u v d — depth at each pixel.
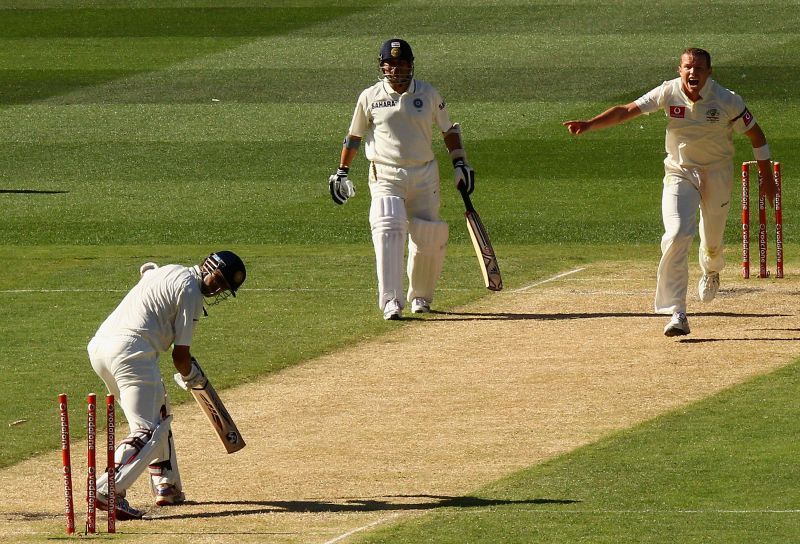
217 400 27.56
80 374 37.69
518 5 114.00
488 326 42.62
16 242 60.41
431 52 101.44
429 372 37.25
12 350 40.44
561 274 50.97
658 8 111.81
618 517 24.38
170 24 111.56
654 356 38.06
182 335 26.89
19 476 29.20
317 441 31.27
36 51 104.38
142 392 26.84
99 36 108.44
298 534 24.03
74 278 51.00
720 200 40.00
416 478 28.03
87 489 25.58
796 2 111.88
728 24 106.44
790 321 41.78
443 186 70.81
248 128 83.88
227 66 99.25
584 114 85.19
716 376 35.66
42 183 72.81
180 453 30.78
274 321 43.78
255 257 55.00
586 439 30.53
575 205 65.94
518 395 34.56
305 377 37.12
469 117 85.06
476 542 23.12
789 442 29.34
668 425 31.19
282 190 70.56
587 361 37.78
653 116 84.56
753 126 39.06
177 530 24.67
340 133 82.50
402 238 44.12
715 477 26.97
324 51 102.50
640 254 54.78
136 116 87.06
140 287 27.39
